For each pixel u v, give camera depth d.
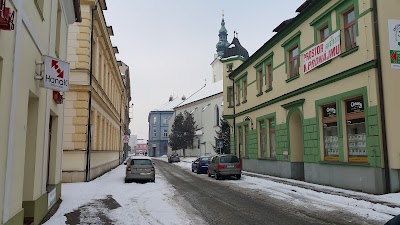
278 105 21.27
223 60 32.59
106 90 27.61
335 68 15.13
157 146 97.81
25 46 6.60
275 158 21.75
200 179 21.75
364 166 13.06
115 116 35.88
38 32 7.80
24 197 7.71
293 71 19.67
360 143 13.66
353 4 14.00
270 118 22.86
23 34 6.42
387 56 12.56
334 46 15.08
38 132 8.14
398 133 12.29
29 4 6.86
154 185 17.81
